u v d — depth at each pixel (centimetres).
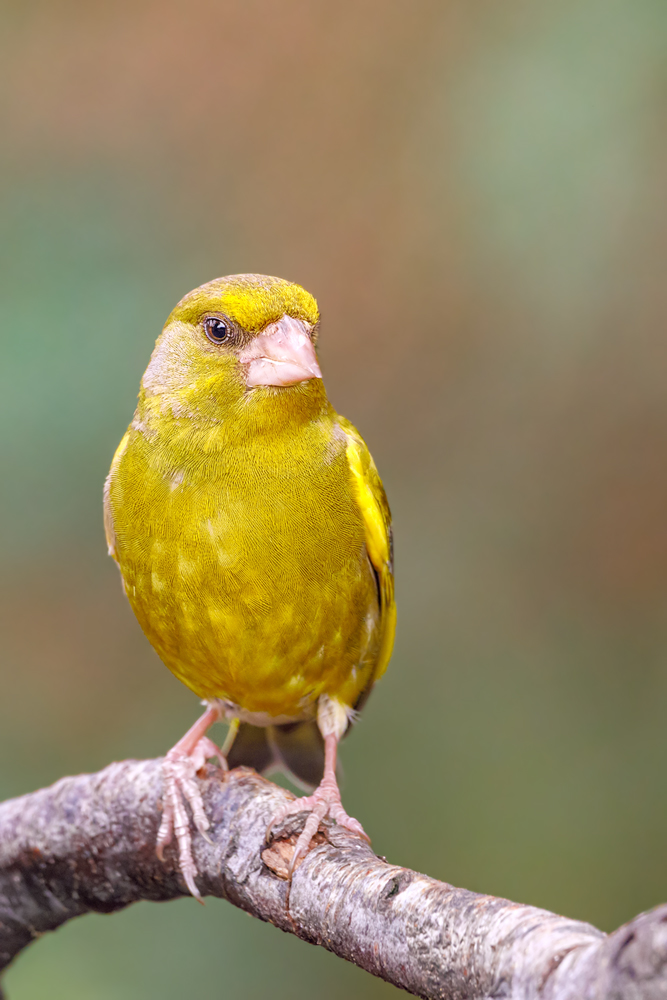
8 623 1284
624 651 1284
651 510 1329
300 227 1419
